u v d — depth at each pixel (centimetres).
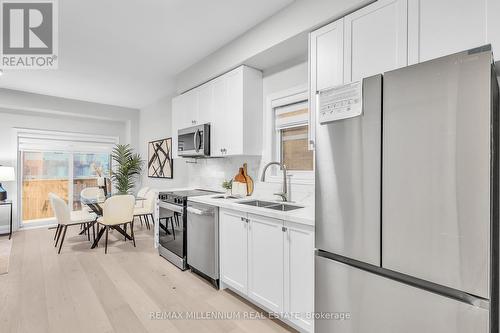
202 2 214
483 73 99
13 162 483
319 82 198
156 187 537
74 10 222
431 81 111
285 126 279
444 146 107
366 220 130
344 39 182
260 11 228
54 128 529
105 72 370
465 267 103
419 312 114
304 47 238
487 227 98
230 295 242
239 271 229
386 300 125
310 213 188
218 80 310
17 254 352
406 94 117
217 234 254
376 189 126
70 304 225
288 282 186
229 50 284
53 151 532
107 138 593
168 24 247
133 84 423
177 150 382
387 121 123
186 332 189
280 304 192
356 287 135
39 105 477
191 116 358
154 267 308
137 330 191
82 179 568
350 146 136
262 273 206
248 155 297
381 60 163
